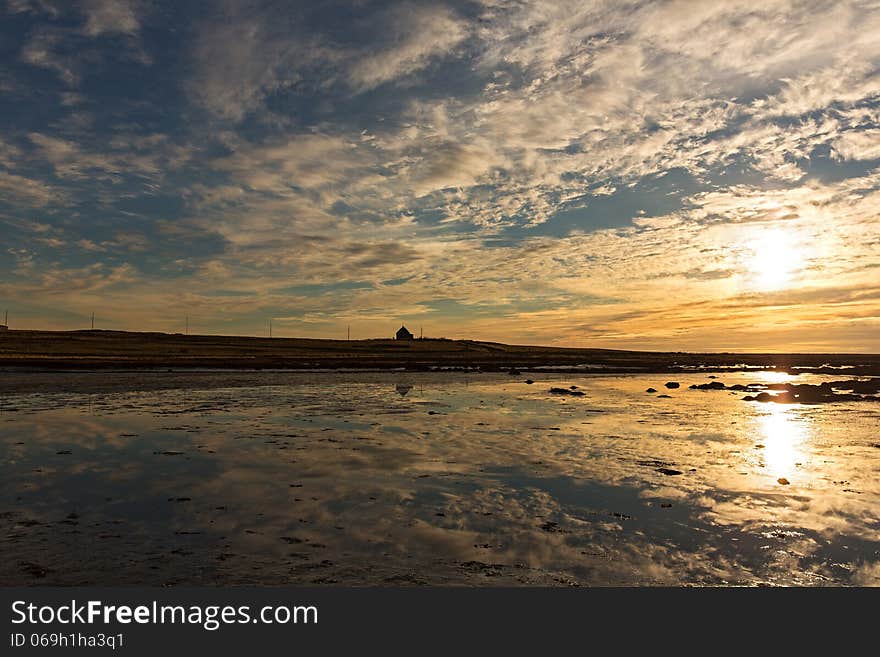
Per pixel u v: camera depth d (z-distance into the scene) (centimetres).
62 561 866
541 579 839
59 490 1239
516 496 1250
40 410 2566
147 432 1992
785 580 844
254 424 2222
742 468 1547
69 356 8544
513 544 966
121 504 1148
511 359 11031
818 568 884
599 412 2820
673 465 1578
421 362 8988
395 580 827
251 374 5575
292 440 1878
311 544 952
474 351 15712
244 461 1548
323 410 2717
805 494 1286
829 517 1122
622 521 1088
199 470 1438
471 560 900
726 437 2070
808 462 1634
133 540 955
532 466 1544
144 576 825
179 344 13650
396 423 2312
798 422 2503
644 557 920
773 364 10850
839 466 1581
